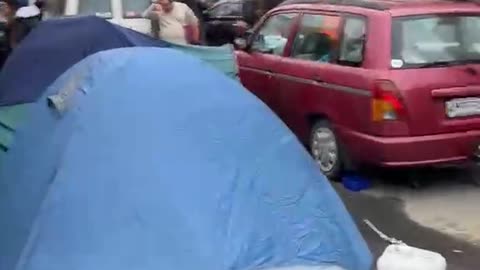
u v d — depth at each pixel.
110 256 2.46
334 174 5.23
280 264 2.48
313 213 2.68
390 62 4.77
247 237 2.49
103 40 4.56
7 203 2.96
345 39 5.14
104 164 2.65
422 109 4.71
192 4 10.77
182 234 2.46
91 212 2.55
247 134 2.79
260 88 6.03
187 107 2.81
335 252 2.63
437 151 4.76
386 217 4.63
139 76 2.91
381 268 2.86
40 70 4.41
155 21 6.90
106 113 2.80
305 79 5.43
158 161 2.62
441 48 4.85
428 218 4.59
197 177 2.60
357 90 4.88
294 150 2.84
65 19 4.71
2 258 2.80
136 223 2.50
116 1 8.06
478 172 5.41
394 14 4.87
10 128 3.94
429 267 2.81
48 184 2.73
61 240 2.53
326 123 5.26
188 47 4.82
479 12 5.04
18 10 7.79
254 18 11.38
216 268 2.39
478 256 4.06
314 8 5.57
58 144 2.84
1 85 4.37
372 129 4.79
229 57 4.88
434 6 4.99
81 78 3.04
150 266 2.42
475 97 4.80
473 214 4.63
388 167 4.79
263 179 2.68
